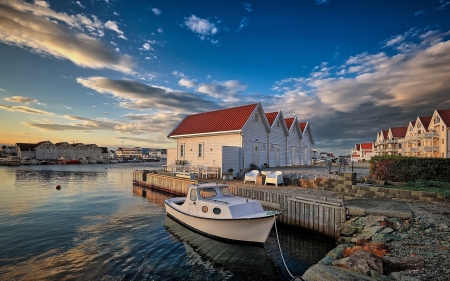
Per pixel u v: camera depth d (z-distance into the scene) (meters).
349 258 6.14
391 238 7.78
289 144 32.44
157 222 13.55
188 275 7.79
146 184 29.03
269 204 13.62
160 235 11.32
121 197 22.06
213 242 10.52
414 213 9.62
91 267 8.09
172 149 30.34
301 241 10.78
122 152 153.62
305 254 9.43
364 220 9.66
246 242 9.97
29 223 13.25
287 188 16.09
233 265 8.53
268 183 17.94
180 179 22.44
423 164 13.92
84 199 20.89
